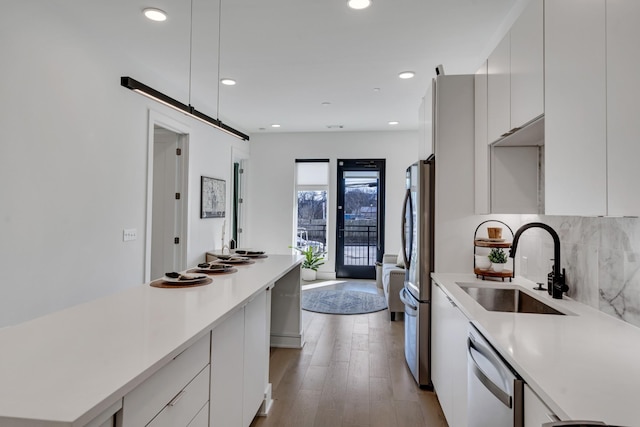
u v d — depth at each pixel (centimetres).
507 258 250
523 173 227
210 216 518
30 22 238
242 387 192
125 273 338
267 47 329
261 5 260
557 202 141
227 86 433
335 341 369
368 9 264
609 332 136
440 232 261
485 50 326
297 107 520
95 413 78
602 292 163
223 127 338
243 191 699
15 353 106
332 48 330
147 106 370
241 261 296
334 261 687
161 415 113
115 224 324
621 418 78
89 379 90
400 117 572
